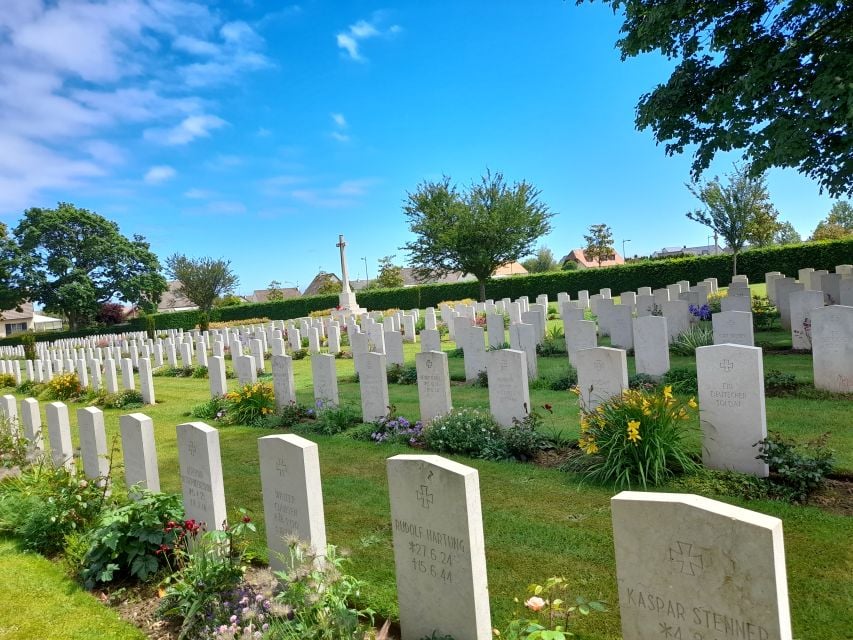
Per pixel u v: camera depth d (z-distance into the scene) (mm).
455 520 3570
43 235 56969
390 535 5562
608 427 6539
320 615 3588
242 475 7879
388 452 8289
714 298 20125
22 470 7887
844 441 6762
